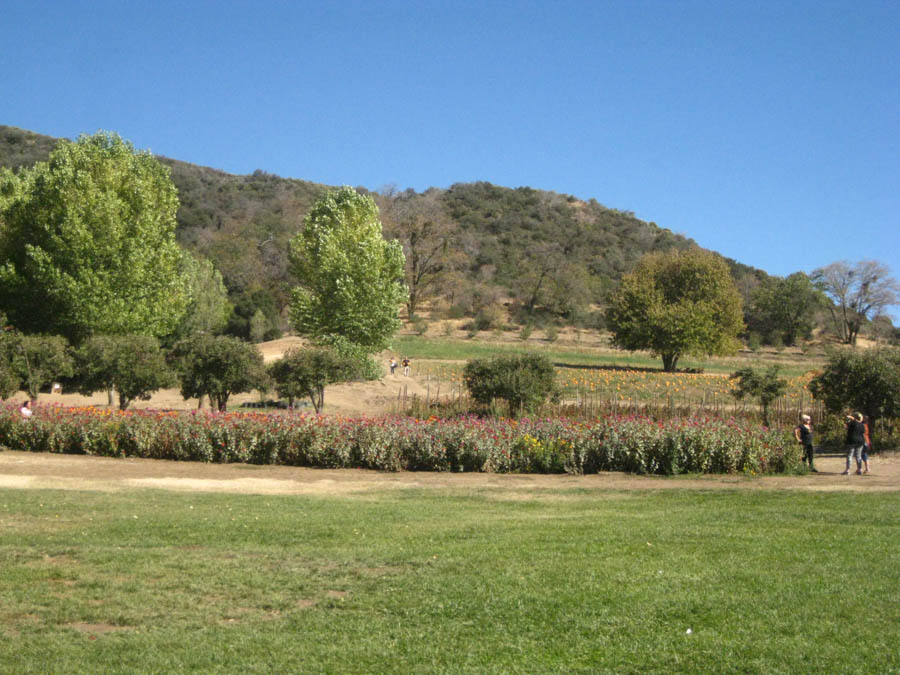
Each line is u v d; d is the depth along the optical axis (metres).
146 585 7.69
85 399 37.75
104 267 38.66
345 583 7.79
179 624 6.58
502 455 18.80
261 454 19.83
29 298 39.12
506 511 12.84
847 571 7.78
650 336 62.66
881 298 92.00
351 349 40.28
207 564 8.52
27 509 12.27
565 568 8.09
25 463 18.62
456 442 18.86
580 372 48.88
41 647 5.96
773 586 7.20
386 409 34.88
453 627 6.39
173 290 41.56
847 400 22.84
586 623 6.36
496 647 5.91
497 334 86.19
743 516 11.80
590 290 105.00
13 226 39.97
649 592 7.09
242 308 76.88
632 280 67.75
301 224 113.62
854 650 5.54
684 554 8.70
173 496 14.38
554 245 116.06
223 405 30.41
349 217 45.38
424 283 95.94
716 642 5.78
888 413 22.44
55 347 30.03
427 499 14.55
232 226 108.69
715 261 68.00
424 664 5.60
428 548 9.34
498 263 113.69
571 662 5.56
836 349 23.97
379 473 18.48
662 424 19.50
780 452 18.47
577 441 18.62
